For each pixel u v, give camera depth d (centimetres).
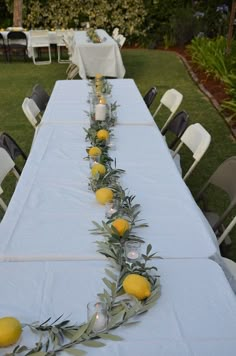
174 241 136
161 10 1077
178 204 161
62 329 97
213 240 149
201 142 232
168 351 92
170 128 295
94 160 189
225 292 113
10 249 130
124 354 92
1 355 92
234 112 466
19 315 104
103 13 1088
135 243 125
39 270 121
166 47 1084
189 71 762
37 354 91
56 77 711
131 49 1087
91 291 113
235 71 547
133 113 294
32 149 219
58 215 151
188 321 102
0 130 438
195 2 1082
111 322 100
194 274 119
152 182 180
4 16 1093
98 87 339
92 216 151
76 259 127
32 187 174
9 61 862
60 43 845
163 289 113
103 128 238
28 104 304
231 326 100
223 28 1009
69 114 291
